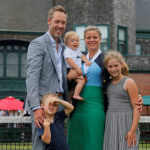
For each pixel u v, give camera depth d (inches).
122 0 1100.5
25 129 388.8
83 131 266.7
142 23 1378.0
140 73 1095.6
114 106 261.1
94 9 1069.1
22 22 1153.4
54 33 256.7
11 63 1149.1
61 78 258.5
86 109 267.3
